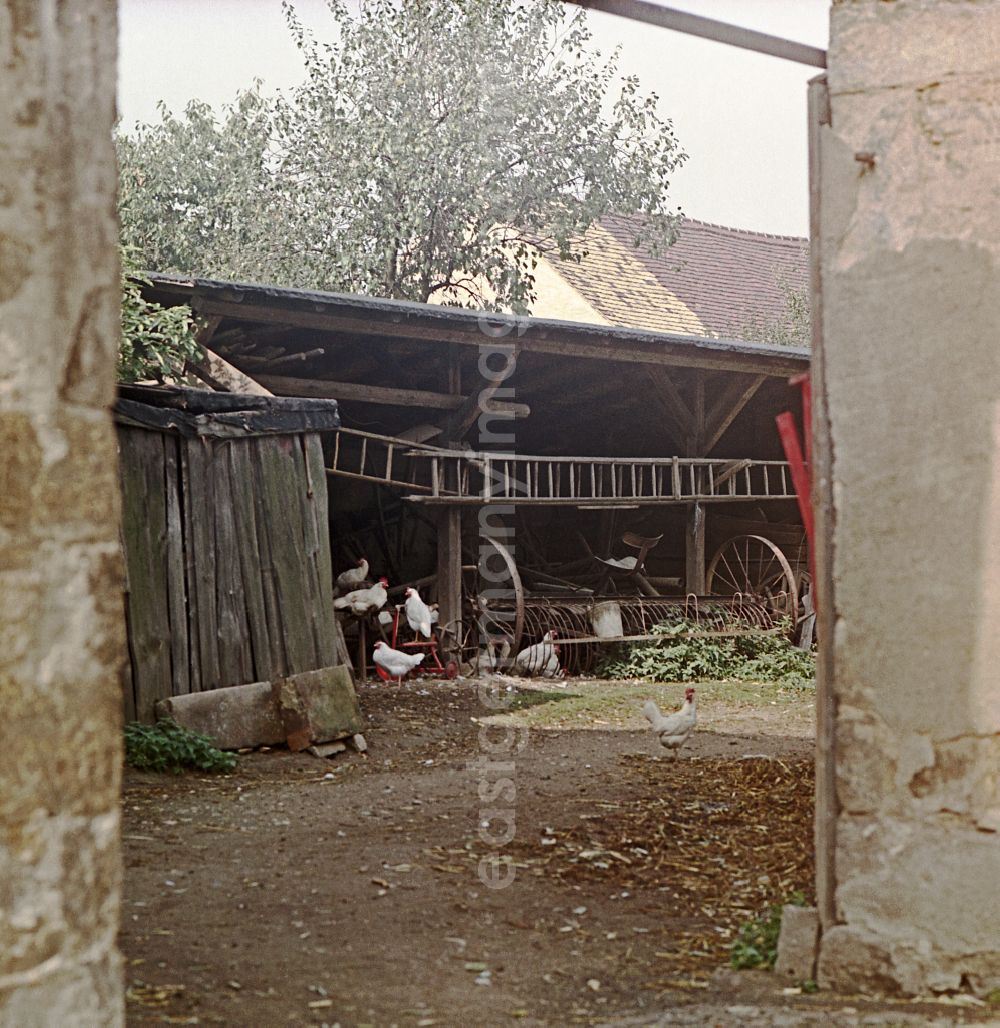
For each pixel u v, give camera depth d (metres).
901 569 3.97
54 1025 2.62
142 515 8.90
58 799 2.65
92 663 2.72
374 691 12.27
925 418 3.96
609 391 16.92
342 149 23.62
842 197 4.09
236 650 9.34
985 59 3.93
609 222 29.05
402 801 7.70
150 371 11.02
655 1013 3.88
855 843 4.00
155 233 26.75
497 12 22.53
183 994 4.02
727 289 29.62
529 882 5.71
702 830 6.75
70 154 2.71
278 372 14.56
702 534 15.72
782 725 11.21
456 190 23.00
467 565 15.26
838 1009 3.75
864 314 4.05
